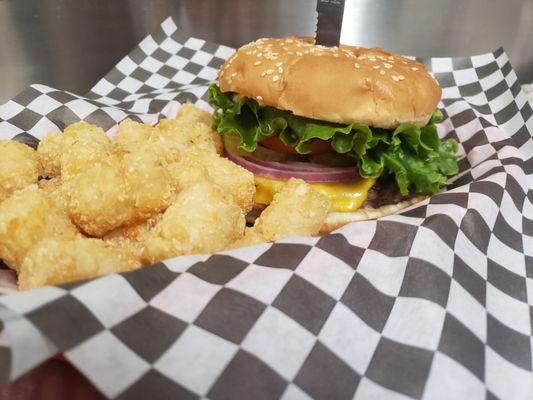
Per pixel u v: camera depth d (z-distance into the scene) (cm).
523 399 12
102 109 25
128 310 11
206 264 13
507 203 19
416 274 14
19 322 10
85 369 10
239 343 11
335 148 19
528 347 13
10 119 24
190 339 11
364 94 18
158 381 10
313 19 33
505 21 33
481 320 14
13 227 14
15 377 9
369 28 33
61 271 12
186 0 32
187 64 32
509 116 28
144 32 32
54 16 29
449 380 11
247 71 20
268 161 20
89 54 31
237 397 10
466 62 30
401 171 20
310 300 12
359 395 11
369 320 13
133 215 16
